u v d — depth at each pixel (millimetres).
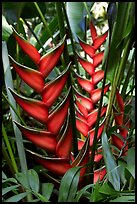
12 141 987
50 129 696
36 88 683
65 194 605
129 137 822
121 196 604
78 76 915
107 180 719
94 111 866
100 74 893
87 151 708
